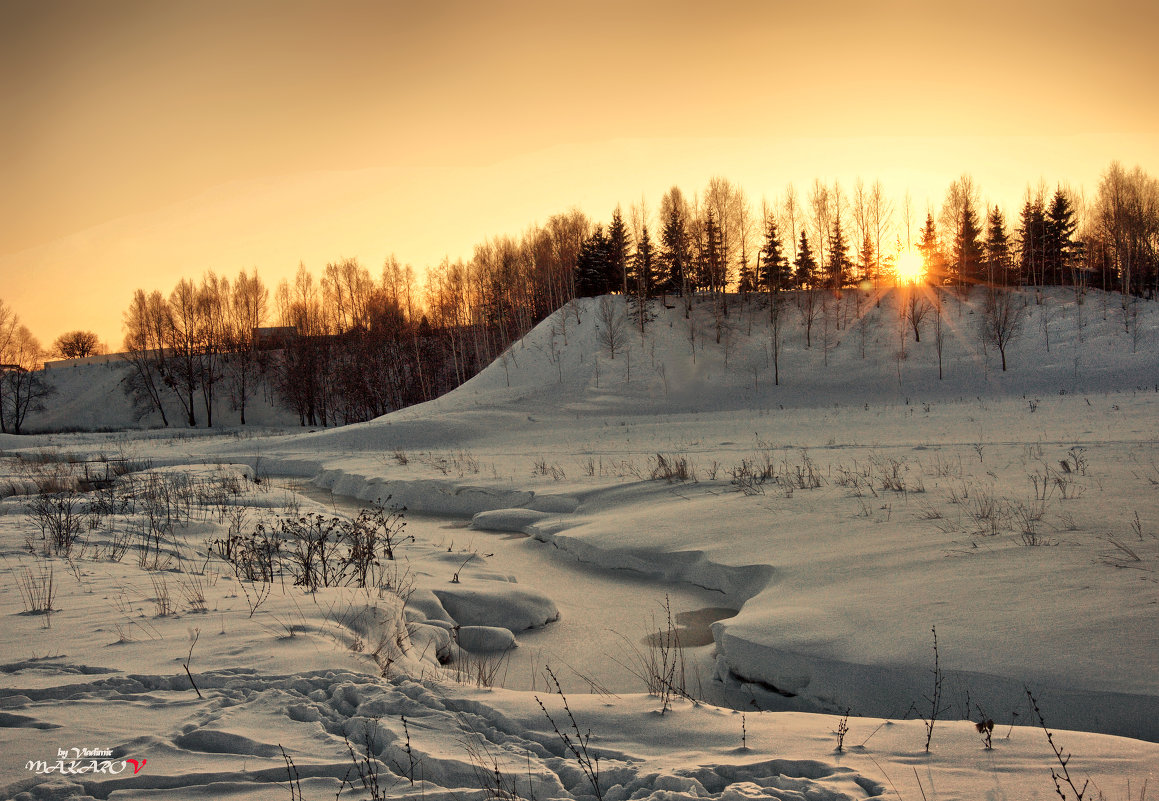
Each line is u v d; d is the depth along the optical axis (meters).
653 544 12.33
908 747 4.43
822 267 70.75
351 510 19.77
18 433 64.38
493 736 4.71
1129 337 51.78
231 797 3.80
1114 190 66.62
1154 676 5.70
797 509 13.14
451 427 39.34
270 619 7.07
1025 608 7.23
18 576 9.02
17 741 4.35
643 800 3.77
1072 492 12.23
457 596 9.48
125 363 81.56
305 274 84.00
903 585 8.48
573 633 9.26
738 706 6.94
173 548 11.72
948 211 69.56
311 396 66.94
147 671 5.58
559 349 58.12
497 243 78.62
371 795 3.83
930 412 34.41
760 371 54.94
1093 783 3.86
